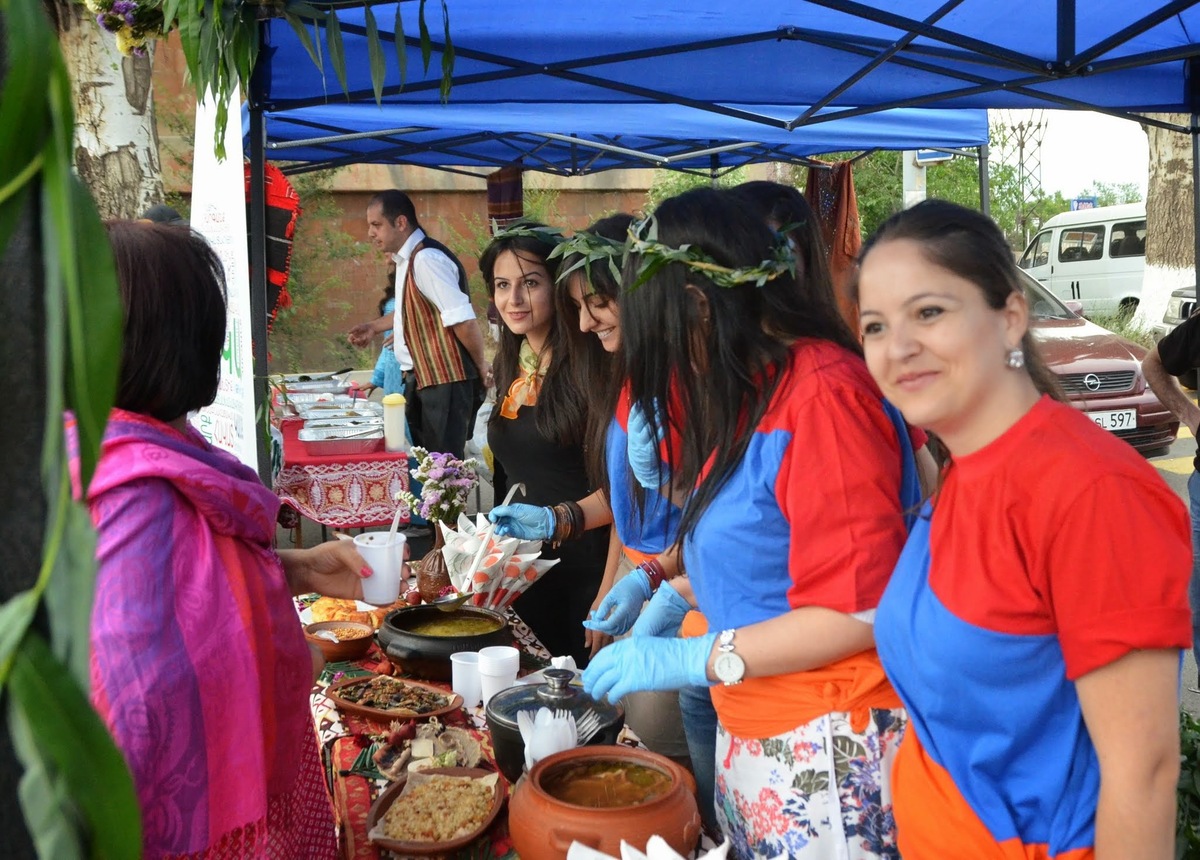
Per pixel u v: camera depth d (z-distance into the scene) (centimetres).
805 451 137
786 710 145
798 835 144
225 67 205
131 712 112
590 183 1265
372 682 225
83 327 39
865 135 596
